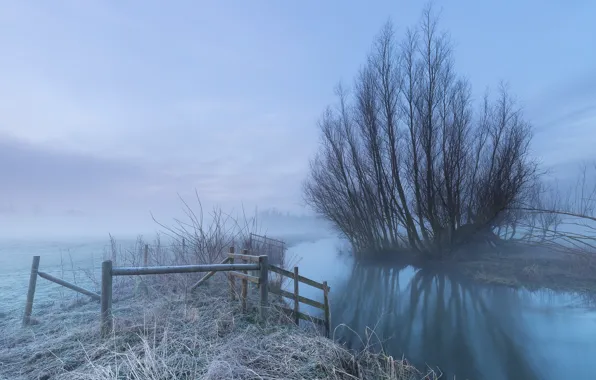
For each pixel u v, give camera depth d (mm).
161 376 3496
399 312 10062
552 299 11055
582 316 9281
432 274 16938
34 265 5910
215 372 3523
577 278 13039
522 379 5719
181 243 8852
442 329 8352
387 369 4750
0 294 8711
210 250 8633
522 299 11273
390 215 21328
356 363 4551
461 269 16953
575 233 14414
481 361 6434
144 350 3961
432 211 18969
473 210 19625
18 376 3697
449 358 6543
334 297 11906
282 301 7578
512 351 6930
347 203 23109
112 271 4629
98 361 3840
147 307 5840
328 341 4941
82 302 6996
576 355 6727
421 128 19062
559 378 5793
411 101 19359
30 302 5770
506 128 19047
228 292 6824
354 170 22359
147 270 4723
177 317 5348
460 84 19016
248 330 5055
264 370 3863
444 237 19094
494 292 12461
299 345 4637
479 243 19188
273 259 13828
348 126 22250
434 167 19109
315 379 3785
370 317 9453
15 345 4656
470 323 8875
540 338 7695
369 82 20797
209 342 4430
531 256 16422
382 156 20688
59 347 4340
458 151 18422
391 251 21703
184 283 6887
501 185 18203
